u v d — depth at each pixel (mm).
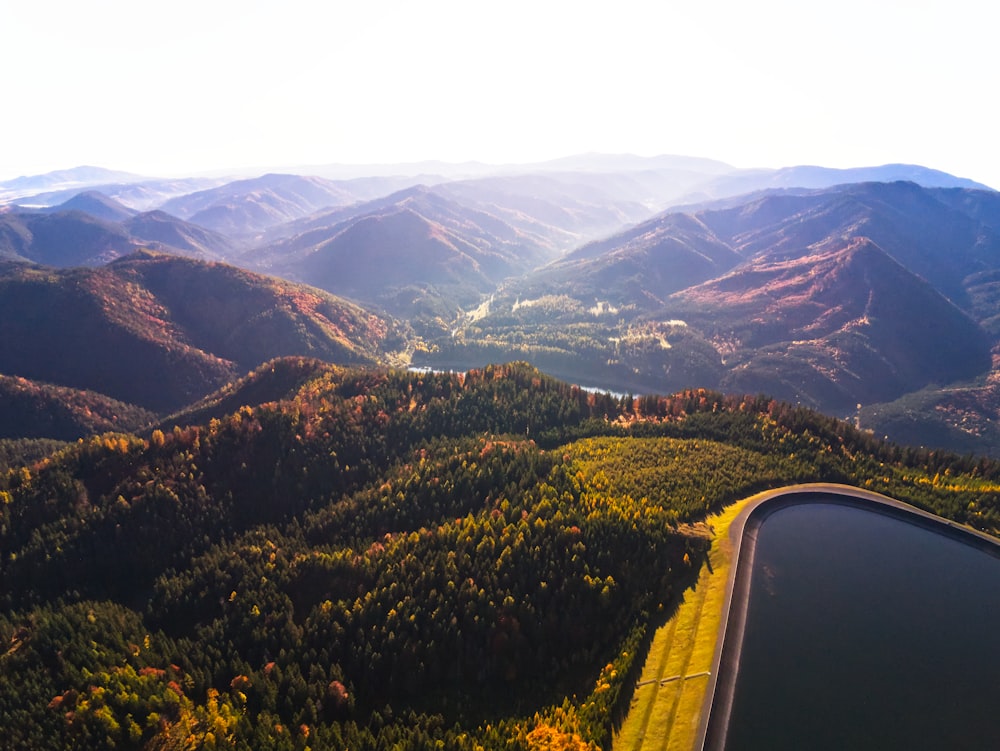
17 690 116062
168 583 151750
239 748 105500
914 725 104625
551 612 127125
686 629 122062
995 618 131625
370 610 131875
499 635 122938
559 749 98562
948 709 108312
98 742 107625
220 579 150125
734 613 125562
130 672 120188
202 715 113500
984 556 152875
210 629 135750
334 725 110312
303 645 128375
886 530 161500
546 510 153125
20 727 109688
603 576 134375
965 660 119688
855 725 104188
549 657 121625
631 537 141875
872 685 112562
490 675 120125
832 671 115062
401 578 138375
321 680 120562
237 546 165875
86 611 142500
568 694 115125
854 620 128000
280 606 139375
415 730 107438
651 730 102438
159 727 111312
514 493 166625
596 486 167250
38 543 161250
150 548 165500
